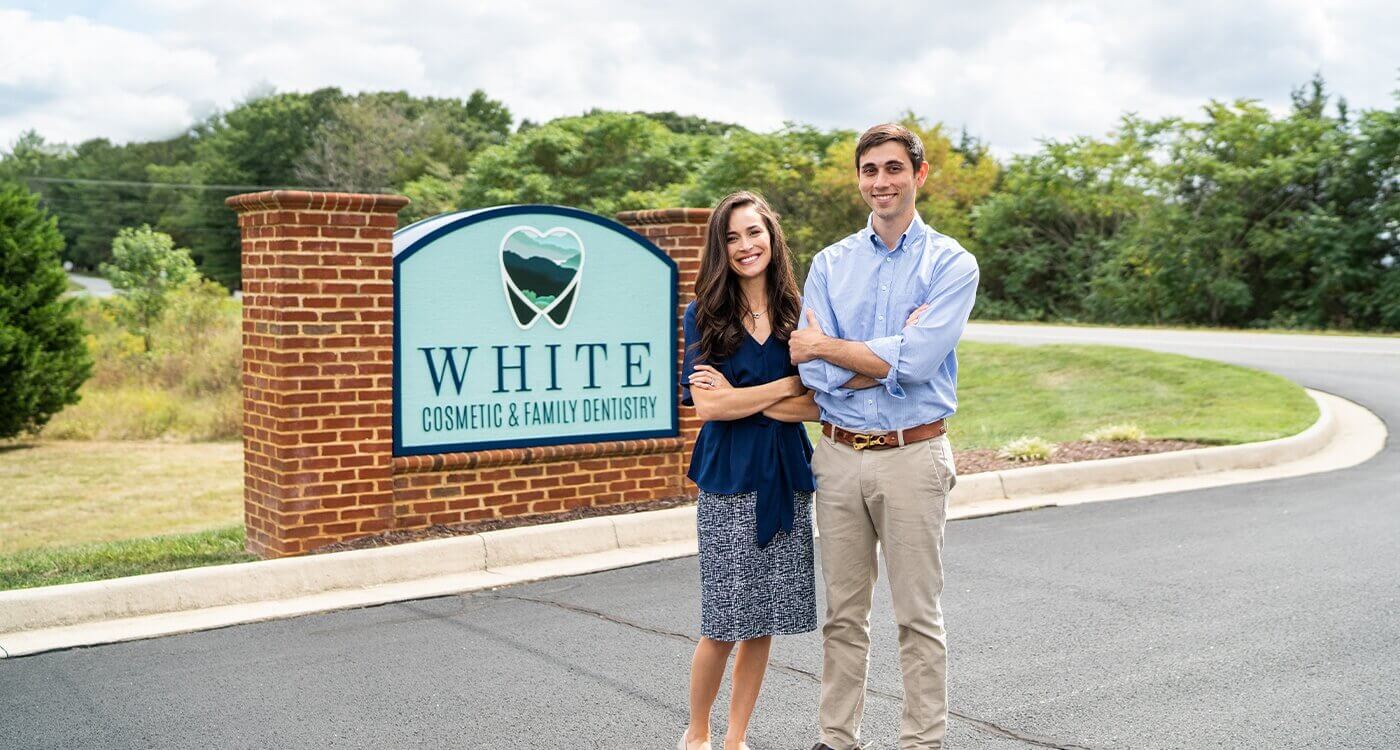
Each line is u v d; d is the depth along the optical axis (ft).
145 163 264.31
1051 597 21.16
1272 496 30.55
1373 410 45.96
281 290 23.71
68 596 19.39
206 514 36.81
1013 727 14.85
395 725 15.01
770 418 13.23
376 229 24.75
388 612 20.38
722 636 13.15
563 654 17.98
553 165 168.04
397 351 25.30
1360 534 25.93
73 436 53.62
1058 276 130.31
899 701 15.90
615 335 28.37
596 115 172.86
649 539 25.71
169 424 56.13
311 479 24.22
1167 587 21.76
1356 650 17.89
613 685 16.56
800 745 14.34
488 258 26.43
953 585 22.09
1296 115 115.34
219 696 16.07
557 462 27.55
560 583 22.35
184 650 18.15
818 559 24.40
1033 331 92.63
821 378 12.84
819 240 121.19
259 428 24.70
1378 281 106.42
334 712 15.47
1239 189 114.21
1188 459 34.22
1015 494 31.04
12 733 14.66
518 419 27.09
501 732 14.78
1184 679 16.63
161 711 15.48
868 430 12.95
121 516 36.45
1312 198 112.98
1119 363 56.85
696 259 29.37
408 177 213.66
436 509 25.93
